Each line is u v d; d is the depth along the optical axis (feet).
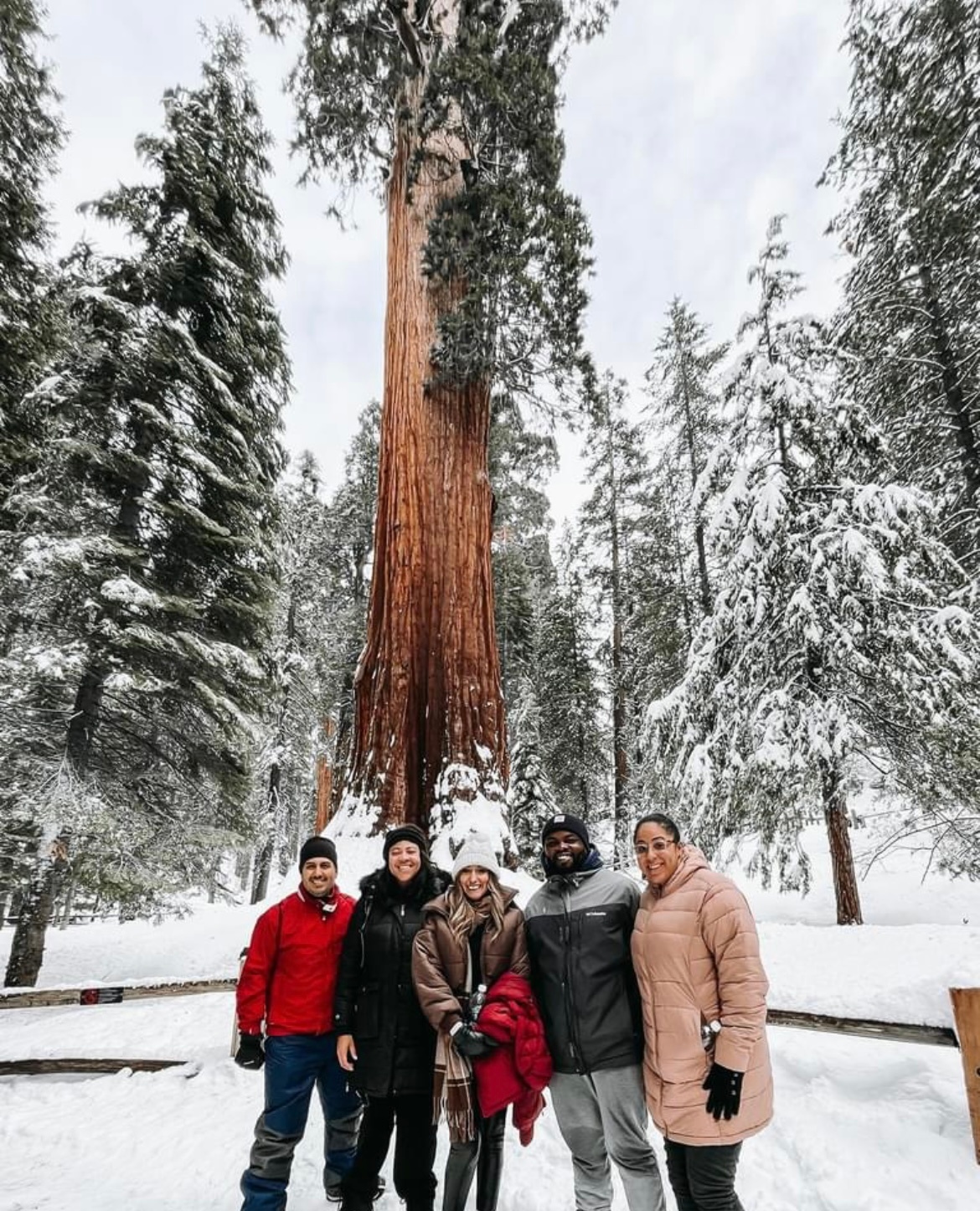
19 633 38.24
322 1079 10.84
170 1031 19.74
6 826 32.42
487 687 25.82
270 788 74.64
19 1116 15.21
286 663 72.95
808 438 36.47
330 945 10.73
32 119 33.27
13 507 34.30
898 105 35.42
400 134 33.06
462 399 29.37
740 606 35.86
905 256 39.01
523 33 33.06
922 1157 9.88
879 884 54.34
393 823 23.34
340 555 87.35
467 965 9.52
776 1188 10.12
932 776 32.07
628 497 72.59
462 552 27.27
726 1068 7.68
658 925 8.59
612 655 71.41
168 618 39.55
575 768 76.54
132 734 38.60
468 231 28.30
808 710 32.91
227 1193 11.38
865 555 31.60
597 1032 8.85
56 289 37.19
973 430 37.32
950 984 13.26
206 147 44.75
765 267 38.22
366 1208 9.59
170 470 39.22
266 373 46.03
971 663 29.76
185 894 46.47
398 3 30.37
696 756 36.22
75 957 46.42
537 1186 10.78
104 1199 11.33
